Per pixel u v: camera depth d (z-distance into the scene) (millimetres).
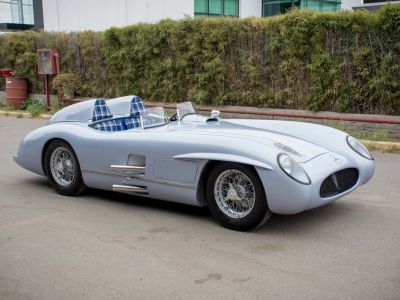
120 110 6246
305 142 4941
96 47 15312
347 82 10688
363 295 3336
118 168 5258
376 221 4887
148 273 3768
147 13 20062
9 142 10164
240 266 3857
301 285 3504
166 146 4867
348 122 10266
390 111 10250
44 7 22891
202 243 4363
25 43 16828
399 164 7656
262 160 4270
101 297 3398
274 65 11750
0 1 23984
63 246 4359
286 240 4391
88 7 21453
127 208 5469
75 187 5840
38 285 3609
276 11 22281
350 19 10414
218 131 4926
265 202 4379
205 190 4836
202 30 12562
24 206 5594
